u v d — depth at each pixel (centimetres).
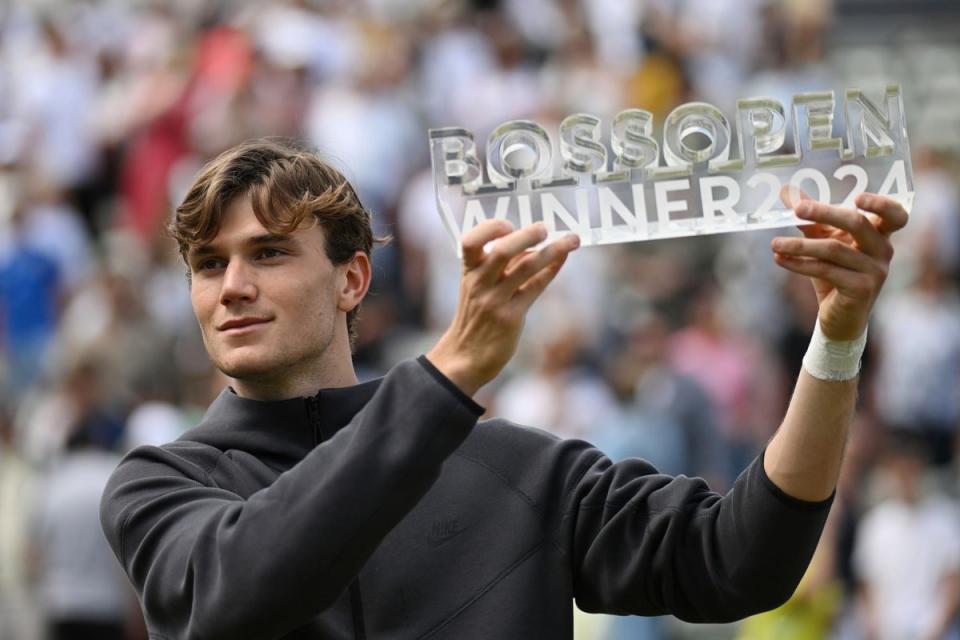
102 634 2086
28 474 2444
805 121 791
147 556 794
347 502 721
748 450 2698
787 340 2939
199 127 3231
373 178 3219
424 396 728
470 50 3519
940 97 4162
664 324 2806
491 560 827
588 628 2066
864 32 4422
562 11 3594
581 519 843
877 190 787
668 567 818
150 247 3014
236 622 733
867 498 2489
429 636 811
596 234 789
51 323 3069
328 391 858
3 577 2392
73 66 3475
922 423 2970
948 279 3253
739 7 3719
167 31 3472
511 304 734
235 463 849
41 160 3325
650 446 2438
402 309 3050
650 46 3581
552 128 3375
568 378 2528
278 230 826
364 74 3316
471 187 788
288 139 941
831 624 2233
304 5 3431
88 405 2219
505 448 862
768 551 787
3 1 3766
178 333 2659
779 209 790
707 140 795
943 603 2325
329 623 808
